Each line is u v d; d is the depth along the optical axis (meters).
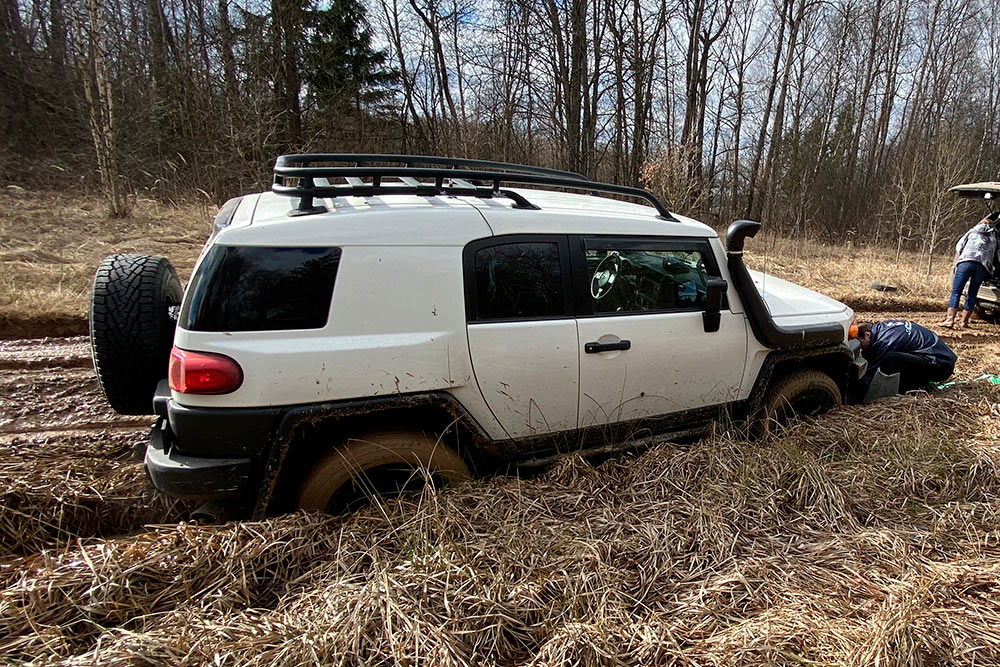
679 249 3.21
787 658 1.84
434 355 2.53
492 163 3.51
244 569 2.12
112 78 14.13
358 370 2.40
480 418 2.72
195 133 14.05
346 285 2.40
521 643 1.93
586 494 2.77
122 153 12.66
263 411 2.30
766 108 19.38
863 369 3.98
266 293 2.30
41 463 3.10
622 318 2.98
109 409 4.05
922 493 2.91
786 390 3.60
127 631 1.80
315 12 18.52
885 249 16.22
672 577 2.28
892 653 1.82
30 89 16.20
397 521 2.42
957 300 7.66
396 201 2.74
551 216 2.87
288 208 2.65
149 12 16.38
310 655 1.73
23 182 13.28
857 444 3.33
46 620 1.89
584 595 2.10
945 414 3.80
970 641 1.93
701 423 3.38
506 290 2.71
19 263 6.99
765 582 2.24
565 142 16.92
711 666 1.82
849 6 20.52
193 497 2.33
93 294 2.67
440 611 1.97
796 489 2.86
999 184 8.04
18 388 4.27
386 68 20.59
